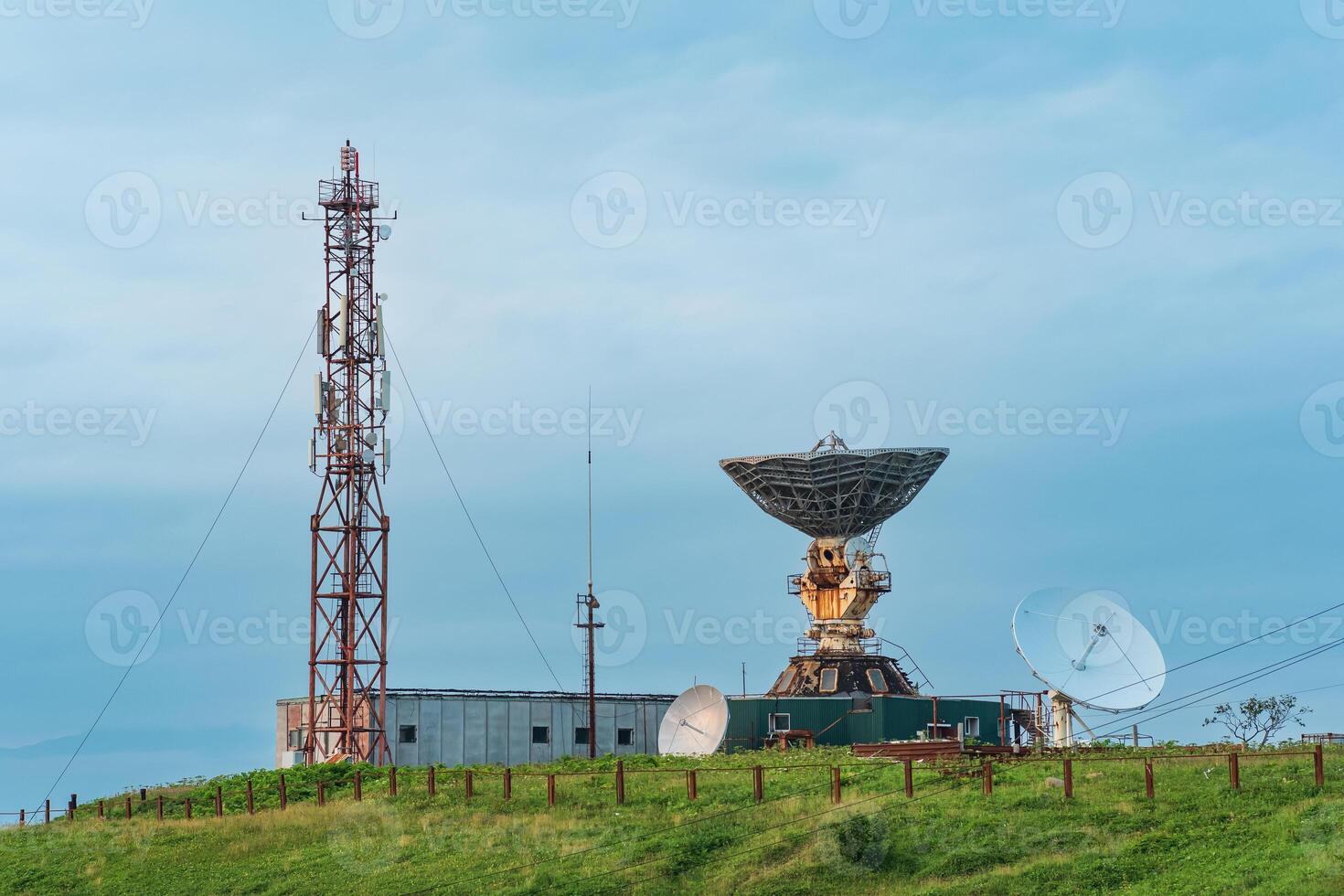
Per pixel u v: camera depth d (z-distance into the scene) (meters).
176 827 79.75
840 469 101.94
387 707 103.75
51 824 87.12
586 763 86.69
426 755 104.12
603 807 73.00
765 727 98.06
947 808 64.62
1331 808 59.16
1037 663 83.25
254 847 74.00
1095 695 82.38
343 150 109.44
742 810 68.25
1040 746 83.00
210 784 91.62
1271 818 59.25
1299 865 54.09
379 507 105.69
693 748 92.81
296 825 76.44
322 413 106.44
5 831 86.12
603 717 108.81
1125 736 82.19
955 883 57.66
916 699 98.06
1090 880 56.22
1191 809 61.28
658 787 75.38
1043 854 59.09
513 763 105.88
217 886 68.94
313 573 104.56
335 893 65.62
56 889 71.81
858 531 103.94
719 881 60.75
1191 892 53.72
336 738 104.88
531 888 62.41
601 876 62.66
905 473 102.94
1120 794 63.94
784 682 102.94
